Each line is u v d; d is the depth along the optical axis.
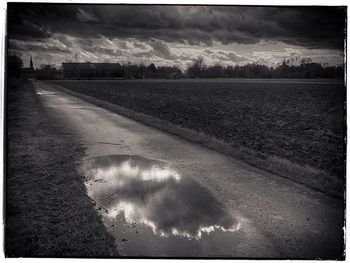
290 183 6.77
